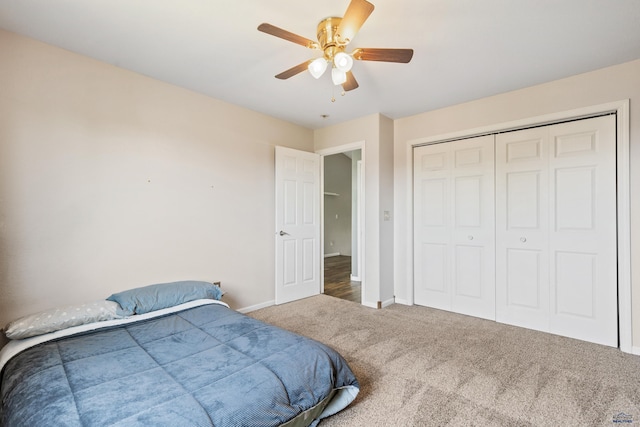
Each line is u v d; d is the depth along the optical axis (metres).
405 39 2.10
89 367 1.40
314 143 4.36
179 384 1.27
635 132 2.39
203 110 3.09
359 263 5.20
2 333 1.98
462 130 3.31
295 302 3.86
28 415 1.07
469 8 1.78
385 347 2.51
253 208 3.56
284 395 1.30
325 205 8.53
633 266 2.40
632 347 2.40
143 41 2.15
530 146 2.95
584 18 1.87
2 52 2.01
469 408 1.71
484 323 3.09
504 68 2.52
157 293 2.38
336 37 1.79
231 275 3.33
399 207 3.85
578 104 2.63
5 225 2.01
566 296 2.75
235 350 1.60
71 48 2.24
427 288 3.67
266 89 2.97
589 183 2.64
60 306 2.17
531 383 1.96
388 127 3.81
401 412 1.68
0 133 2.00
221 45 2.20
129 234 2.58
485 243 3.23
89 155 2.37
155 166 2.74
